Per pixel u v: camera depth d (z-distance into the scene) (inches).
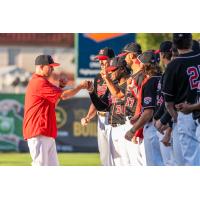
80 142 1670.8
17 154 1609.3
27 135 837.8
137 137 819.4
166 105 732.0
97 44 2004.2
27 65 2429.9
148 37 1883.6
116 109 861.2
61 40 2434.8
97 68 2018.9
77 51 2011.6
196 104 706.8
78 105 1674.5
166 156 812.6
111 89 846.5
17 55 2425.0
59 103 1669.5
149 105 773.9
